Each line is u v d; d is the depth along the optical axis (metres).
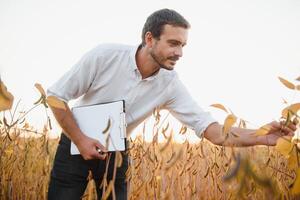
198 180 2.05
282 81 1.06
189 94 2.19
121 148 1.64
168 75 2.08
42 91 1.21
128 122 2.05
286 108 1.07
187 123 2.14
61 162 2.00
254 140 1.48
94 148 1.67
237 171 0.63
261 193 1.27
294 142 1.04
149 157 1.55
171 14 1.88
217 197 1.90
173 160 0.90
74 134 1.74
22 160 2.58
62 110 1.76
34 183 2.74
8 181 2.54
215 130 1.98
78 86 1.94
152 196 1.82
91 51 1.96
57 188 2.01
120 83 1.98
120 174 2.01
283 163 1.49
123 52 1.97
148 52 1.95
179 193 2.04
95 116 1.75
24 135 2.56
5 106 0.90
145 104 2.07
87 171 1.97
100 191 2.04
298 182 0.87
